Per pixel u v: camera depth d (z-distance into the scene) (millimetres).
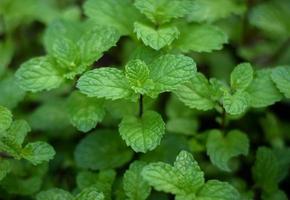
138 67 444
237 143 486
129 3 504
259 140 562
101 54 471
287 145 567
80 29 532
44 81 470
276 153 508
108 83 444
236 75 469
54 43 479
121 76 448
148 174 420
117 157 499
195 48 490
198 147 507
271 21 569
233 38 615
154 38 466
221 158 478
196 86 471
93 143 505
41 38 638
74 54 475
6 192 495
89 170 507
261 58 615
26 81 469
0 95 519
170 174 424
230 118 492
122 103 476
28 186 486
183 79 440
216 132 491
